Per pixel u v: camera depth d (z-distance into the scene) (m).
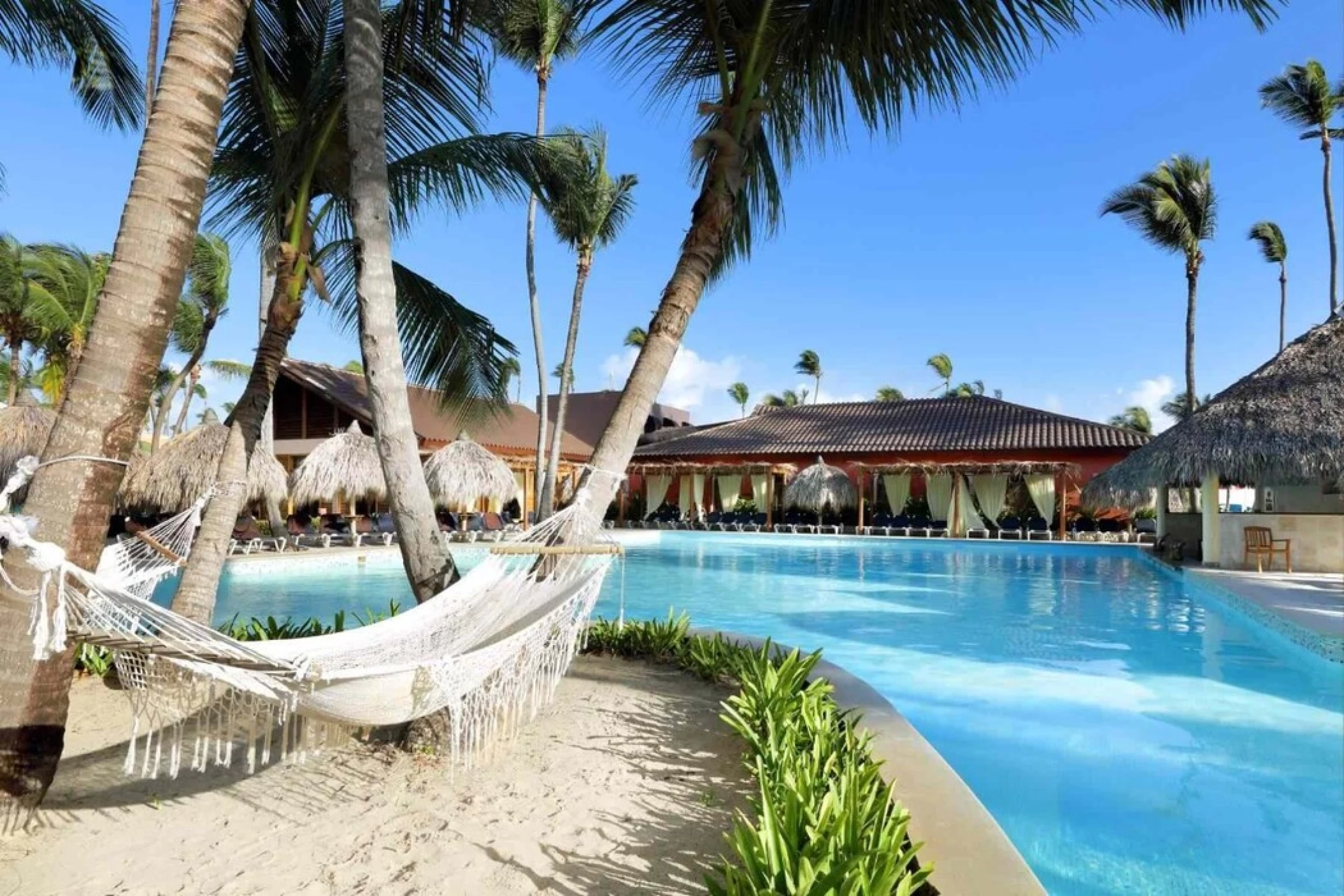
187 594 5.71
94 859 3.18
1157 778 5.22
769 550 22.58
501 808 3.73
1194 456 13.88
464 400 7.32
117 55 6.91
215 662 2.85
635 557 20.94
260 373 6.03
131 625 2.83
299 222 5.94
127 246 3.26
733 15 5.19
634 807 3.74
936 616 11.87
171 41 3.37
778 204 6.03
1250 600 10.38
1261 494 18.30
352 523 19.27
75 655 3.44
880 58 4.71
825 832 2.75
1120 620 11.20
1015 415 28.89
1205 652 9.08
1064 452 26.08
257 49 6.02
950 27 4.49
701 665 6.29
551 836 3.43
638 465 30.56
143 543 5.42
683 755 4.46
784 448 29.94
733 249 6.07
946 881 2.70
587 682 6.08
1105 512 24.89
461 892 2.96
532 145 6.30
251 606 12.42
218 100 3.43
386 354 4.54
